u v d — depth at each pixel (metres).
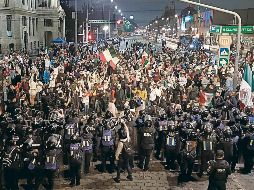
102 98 20.45
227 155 12.26
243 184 12.17
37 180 11.35
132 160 12.74
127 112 14.98
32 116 15.44
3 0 60.97
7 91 21.84
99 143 13.70
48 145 11.41
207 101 20.34
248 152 12.85
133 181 12.32
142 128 13.07
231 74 25.72
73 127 13.13
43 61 32.81
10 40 62.22
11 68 28.67
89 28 86.31
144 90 21.41
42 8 74.88
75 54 42.62
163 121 14.21
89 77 24.28
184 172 12.37
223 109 16.83
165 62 32.56
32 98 21.38
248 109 15.48
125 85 22.62
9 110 17.70
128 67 30.30
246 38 51.56
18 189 11.45
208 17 63.66
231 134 12.54
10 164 11.04
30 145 11.61
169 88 22.84
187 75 25.84
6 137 12.85
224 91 21.14
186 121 13.11
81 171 12.67
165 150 13.21
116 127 13.38
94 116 14.10
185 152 12.18
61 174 12.91
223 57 19.00
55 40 57.94
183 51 47.50
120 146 12.19
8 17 61.75
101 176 12.75
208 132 12.21
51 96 19.34
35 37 72.19
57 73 26.02
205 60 36.16
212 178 9.99
